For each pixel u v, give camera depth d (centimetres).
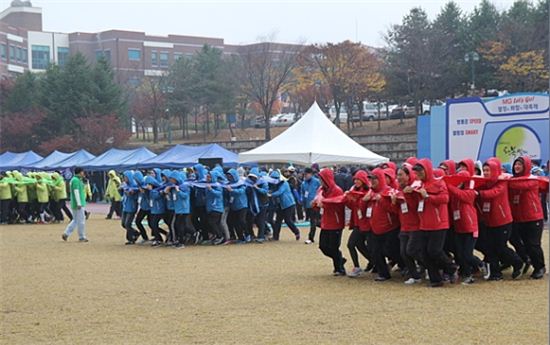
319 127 2683
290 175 2611
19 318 1052
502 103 2330
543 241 1902
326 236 1402
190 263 1641
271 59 6688
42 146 6419
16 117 6769
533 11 5588
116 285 1335
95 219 3238
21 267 1612
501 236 1294
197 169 2067
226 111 7106
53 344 892
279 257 1734
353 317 1012
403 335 897
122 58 9750
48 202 3041
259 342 876
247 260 1681
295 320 998
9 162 5059
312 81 6531
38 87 7044
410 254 1252
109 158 4528
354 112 7012
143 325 986
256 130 7456
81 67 6794
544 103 2264
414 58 5775
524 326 939
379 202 1323
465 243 1274
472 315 1012
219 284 1325
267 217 2155
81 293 1253
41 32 9950
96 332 952
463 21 5888
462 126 2400
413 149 5381
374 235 1333
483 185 1295
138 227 2112
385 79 6069
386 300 1140
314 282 1338
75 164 4622
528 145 2294
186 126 7756
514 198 1323
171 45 10112
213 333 928
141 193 2078
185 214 1986
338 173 2745
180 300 1166
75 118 6569
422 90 5900
